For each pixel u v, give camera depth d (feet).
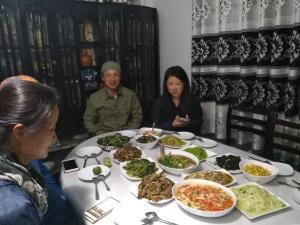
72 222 3.50
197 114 7.66
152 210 3.21
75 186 3.89
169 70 7.29
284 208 3.13
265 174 3.84
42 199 2.53
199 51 8.09
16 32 7.27
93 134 8.11
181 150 4.87
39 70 7.83
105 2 8.66
